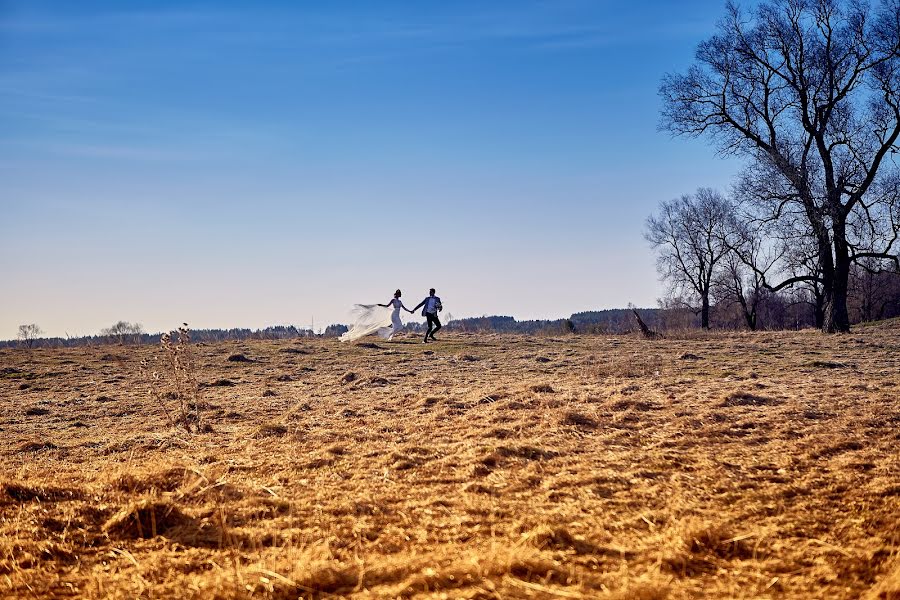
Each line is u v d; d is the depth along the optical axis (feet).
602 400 35.04
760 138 93.81
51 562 14.19
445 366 57.93
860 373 44.57
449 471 21.70
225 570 13.33
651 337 85.71
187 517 16.69
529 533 14.96
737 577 12.89
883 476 19.53
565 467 21.76
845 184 90.33
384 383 47.70
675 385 41.24
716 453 23.31
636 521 16.40
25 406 41.32
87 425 34.58
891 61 85.87
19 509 17.16
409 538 15.51
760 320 204.13
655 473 20.80
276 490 19.75
